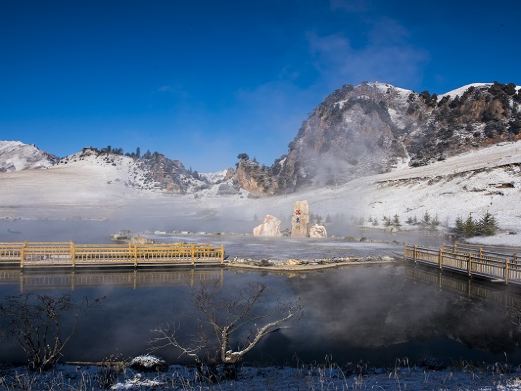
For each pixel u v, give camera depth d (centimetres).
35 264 2494
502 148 12106
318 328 1457
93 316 1525
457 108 17238
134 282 2177
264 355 1209
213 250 2775
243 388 861
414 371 1057
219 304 1645
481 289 2159
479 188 7588
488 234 4906
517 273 2092
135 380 955
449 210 7044
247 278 2347
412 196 8550
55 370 1029
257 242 4222
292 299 1861
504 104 15512
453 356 1230
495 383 844
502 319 1598
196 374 987
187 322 1465
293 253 3334
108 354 1175
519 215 5903
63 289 1989
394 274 2570
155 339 1288
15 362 1095
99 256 2605
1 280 2197
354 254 3347
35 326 1339
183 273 2469
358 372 1038
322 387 809
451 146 14300
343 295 1972
